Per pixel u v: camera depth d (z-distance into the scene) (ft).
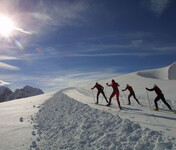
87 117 26.21
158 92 31.71
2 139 22.17
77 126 24.16
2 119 35.96
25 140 21.65
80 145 17.92
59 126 25.88
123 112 29.19
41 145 19.76
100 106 37.22
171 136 15.81
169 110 32.35
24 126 28.66
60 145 18.95
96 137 18.83
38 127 27.55
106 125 21.17
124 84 121.08
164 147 13.69
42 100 70.49
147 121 22.02
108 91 94.12
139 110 32.14
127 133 17.75
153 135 16.25
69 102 44.83
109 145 16.38
